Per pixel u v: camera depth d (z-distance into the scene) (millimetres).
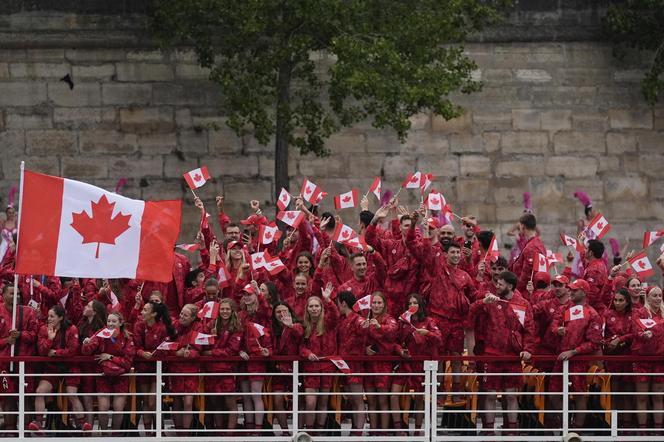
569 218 81375
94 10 80062
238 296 56250
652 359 54719
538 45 81375
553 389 55344
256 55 75938
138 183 80188
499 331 54906
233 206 80250
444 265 56250
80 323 54500
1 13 79875
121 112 80188
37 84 80062
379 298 54219
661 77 81562
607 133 81625
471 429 54406
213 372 54281
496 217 81250
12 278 59500
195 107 80375
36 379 54656
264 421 55188
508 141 81375
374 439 53156
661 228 81438
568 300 55344
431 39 74500
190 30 77000
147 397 55219
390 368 54625
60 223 54500
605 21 80688
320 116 76500
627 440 53750
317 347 54344
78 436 53969
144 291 57906
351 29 74062
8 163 79875
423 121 81188
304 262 57469
